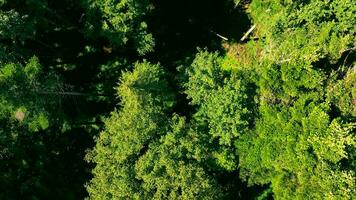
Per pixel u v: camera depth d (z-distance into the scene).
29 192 42.44
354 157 37.03
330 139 34.56
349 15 37.84
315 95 37.47
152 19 49.28
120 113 38.12
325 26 38.47
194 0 49.84
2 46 39.69
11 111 36.53
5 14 39.00
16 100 35.56
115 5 40.50
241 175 38.72
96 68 48.75
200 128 39.38
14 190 42.09
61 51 48.47
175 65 48.69
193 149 37.31
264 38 44.81
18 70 36.09
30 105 36.44
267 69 37.56
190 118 45.22
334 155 34.94
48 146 45.53
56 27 48.28
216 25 49.69
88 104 47.84
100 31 42.88
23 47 45.47
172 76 46.19
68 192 44.69
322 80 37.62
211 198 37.44
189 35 49.59
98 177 37.41
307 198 35.59
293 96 37.72
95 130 47.75
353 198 34.75
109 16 41.25
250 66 42.53
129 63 48.47
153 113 37.72
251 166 37.31
